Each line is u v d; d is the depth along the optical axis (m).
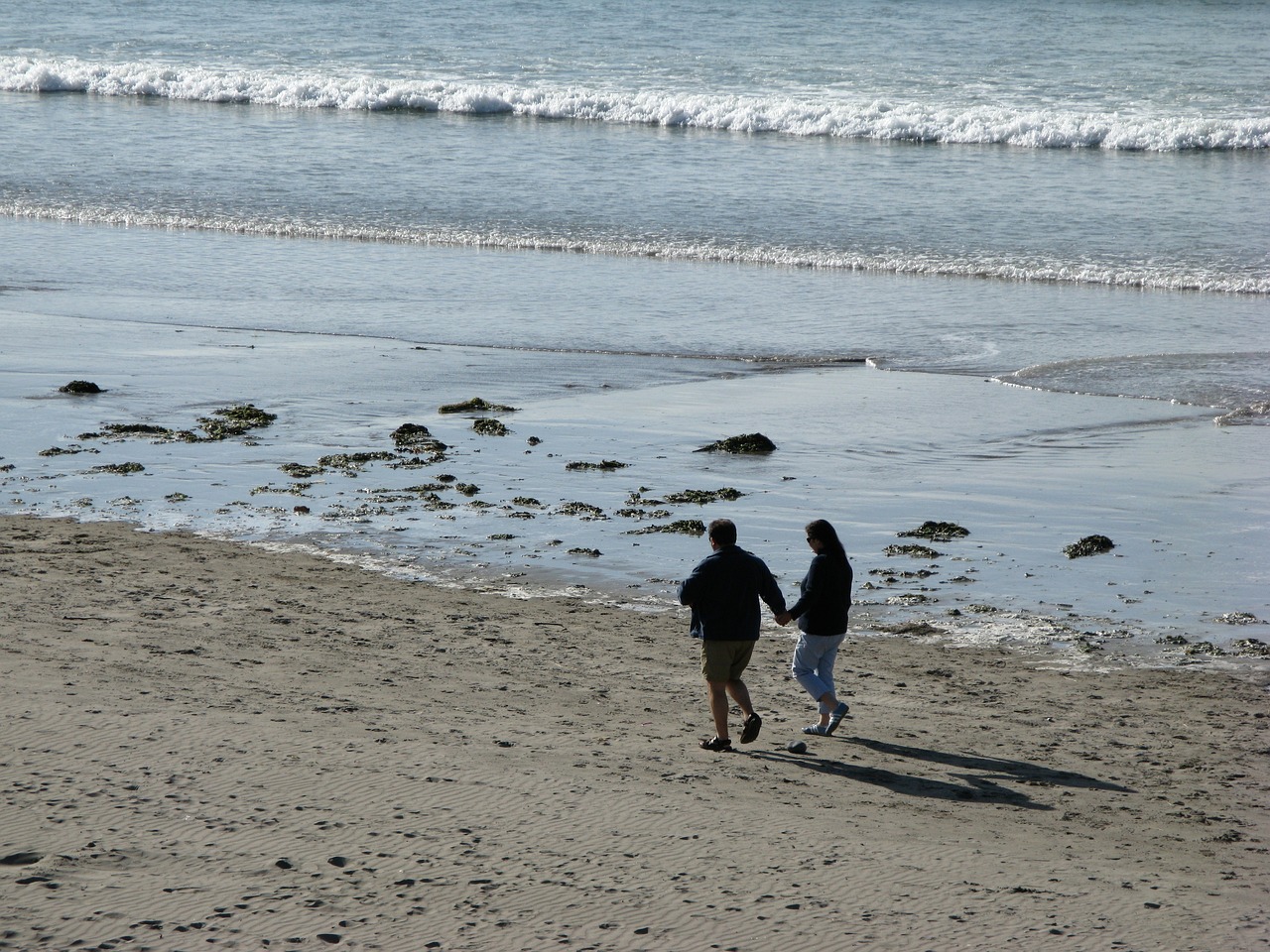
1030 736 17.94
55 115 94.50
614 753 16.14
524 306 49.91
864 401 37.81
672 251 59.00
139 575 23.88
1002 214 64.25
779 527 27.30
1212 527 27.42
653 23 135.75
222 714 16.20
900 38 123.88
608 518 27.89
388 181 73.31
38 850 11.91
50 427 34.12
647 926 11.05
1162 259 55.91
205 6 152.75
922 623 22.66
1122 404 37.59
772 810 14.38
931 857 13.18
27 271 55.19
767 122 87.75
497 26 134.50
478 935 10.73
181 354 42.19
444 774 14.61
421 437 33.59
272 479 30.38
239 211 66.81
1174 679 20.28
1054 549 26.17
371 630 21.45
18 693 16.38
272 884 11.50
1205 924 11.75
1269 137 79.50
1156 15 138.38
